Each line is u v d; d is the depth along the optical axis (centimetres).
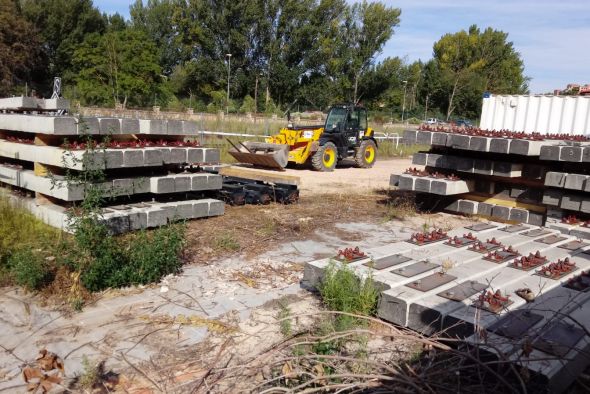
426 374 328
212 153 775
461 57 6731
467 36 6675
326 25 5644
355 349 398
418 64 6406
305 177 1475
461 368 325
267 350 367
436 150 962
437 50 6825
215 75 5538
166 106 4262
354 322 441
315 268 523
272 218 870
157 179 723
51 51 4831
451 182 889
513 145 789
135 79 4188
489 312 401
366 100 6116
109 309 486
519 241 629
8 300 493
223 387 356
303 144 1609
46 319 459
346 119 1716
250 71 5588
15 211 666
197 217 805
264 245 720
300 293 544
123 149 675
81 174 632
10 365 382
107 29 5269
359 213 975
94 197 549
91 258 521
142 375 375
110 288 529
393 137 2412
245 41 5400
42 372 370
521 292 440
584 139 903
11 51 3744
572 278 482
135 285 542
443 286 458
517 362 327
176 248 586
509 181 895
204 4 5391
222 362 393
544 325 373
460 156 916
